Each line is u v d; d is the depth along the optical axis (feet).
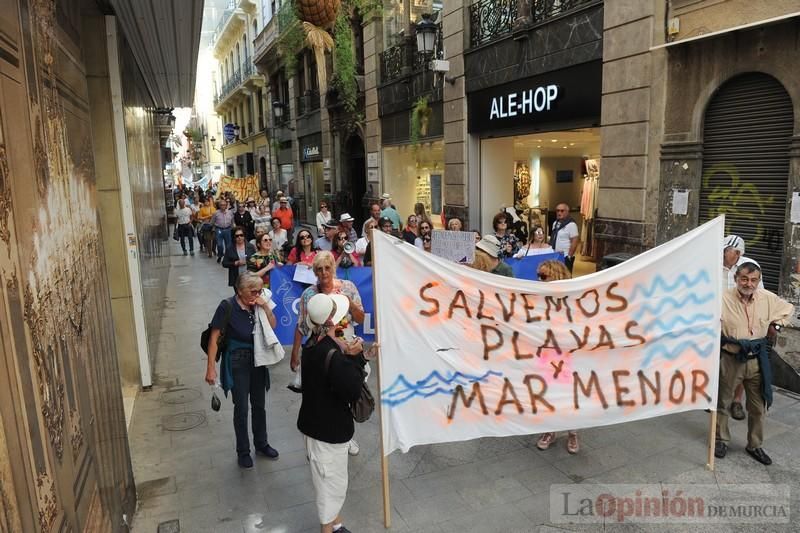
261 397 15.66
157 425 17.99
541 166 45.80
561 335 13.97
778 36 19.52
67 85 10.24
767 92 20.44
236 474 14.94
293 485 14.37
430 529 12.53
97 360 10.68
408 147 50.65
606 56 26.94
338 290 15.85
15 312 6.19
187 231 60.18
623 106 26.18
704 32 22.22
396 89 50.03
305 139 78.84
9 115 6.57
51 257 7.86
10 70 6.74
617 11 26.11
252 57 102.58
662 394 14.75
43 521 6.57
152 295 25.84
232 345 15.07
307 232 23.59
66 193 9.18
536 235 25.63
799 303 19.44
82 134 11.20
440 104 43.45
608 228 27.58
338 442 11.34
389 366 12.77
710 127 22.70
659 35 24.13
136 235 20.56
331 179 68.33
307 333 15.57
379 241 12.54
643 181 25.43
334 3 15.46
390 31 52.60
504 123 35.78
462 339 13.30
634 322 14.42
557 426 14.12
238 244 29.01
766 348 14.78
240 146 128.26
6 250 6.06
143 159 29.01
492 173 40.27
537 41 31.96
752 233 21.35
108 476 10.68
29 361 6.52
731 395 15.11
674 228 24.21
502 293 13.53
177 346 26.78
